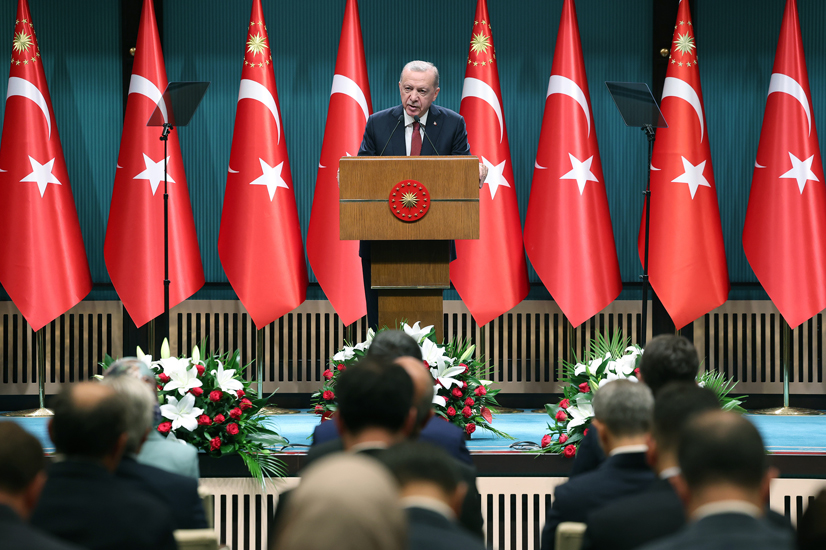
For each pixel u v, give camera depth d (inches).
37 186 596.1
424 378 236.5
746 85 661.9
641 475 227.0
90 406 196.9
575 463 296.4
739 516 143.1
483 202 616.1
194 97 500.1
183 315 646.5
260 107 610.2
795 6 617.9
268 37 655.1
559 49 620.7
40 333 612.1
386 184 378.6
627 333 660.1
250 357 649.6
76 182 649.6
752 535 138.9
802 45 616.1
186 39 650.8
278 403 652.7
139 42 615.2
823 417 598.5
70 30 646.5
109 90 649.6
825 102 658.2
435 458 152.3
